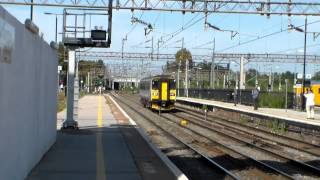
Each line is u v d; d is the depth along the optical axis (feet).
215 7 100.22
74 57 78.33
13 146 32.81
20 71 34.68
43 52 47.34
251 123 132.77
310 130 102.37
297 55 269.64
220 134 96.02
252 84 357.41
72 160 48.70
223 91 220.43
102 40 77.30
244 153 69.92
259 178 50.60
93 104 199.62
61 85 260.42
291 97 181.47
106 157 51.57
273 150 74.43
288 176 49.49
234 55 269.85
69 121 79.51
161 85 173.47
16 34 32.86
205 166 58.49
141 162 49.08
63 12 76.69
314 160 65.57
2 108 28.96
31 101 40.45
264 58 269.64
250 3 100.89
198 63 314.14
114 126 92.02
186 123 119.34
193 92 277.23
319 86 205.67
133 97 335.88
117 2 97.14
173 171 44.06
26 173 38.75
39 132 46.26
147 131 98.53
